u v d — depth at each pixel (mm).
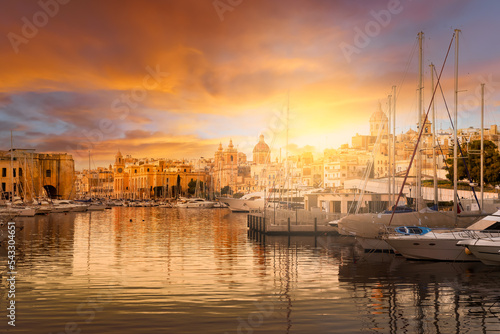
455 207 41062
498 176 76938
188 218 103500
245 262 37062
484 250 32688
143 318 21656
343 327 20531
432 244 36031
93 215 114938
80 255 40625
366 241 43094
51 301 24422
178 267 34500
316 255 40906
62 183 176625
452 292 26484
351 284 28625
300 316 22000
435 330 20234
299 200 113938
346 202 69500
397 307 23484
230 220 95500
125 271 32750
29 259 38156
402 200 68875
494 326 20703
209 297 25359
